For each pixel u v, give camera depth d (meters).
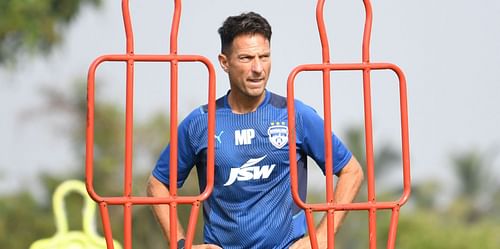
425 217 78.94
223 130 18.67
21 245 62.88
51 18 47.22
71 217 63.31
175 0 18.00
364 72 18.03
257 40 18.06
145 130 70.00
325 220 18.67
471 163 124.88
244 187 18.66
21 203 64.38
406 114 18.09
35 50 46.62
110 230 17.73
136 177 67.56
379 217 77.12
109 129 69.62
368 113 18.00
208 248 18.41
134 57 17.83
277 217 18.73
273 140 18.58
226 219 18.81
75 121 73.06
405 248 75.44
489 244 77.19
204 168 18.92
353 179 18.92
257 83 18.12
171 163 17.88
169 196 17.89
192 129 18.80
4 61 48.22
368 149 17.98
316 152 18.80
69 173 70.50
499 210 122.25
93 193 17.66
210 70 17.98
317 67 17.94
